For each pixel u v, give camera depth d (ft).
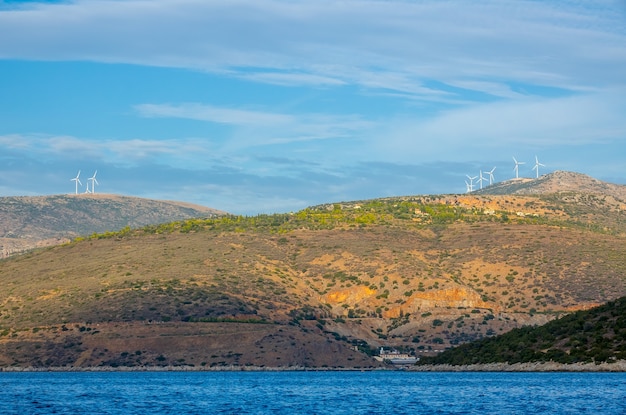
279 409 478.59
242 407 488.85
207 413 460.96
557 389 547.08
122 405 500.74
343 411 465.88
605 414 430.20
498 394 534.78
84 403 511.40
